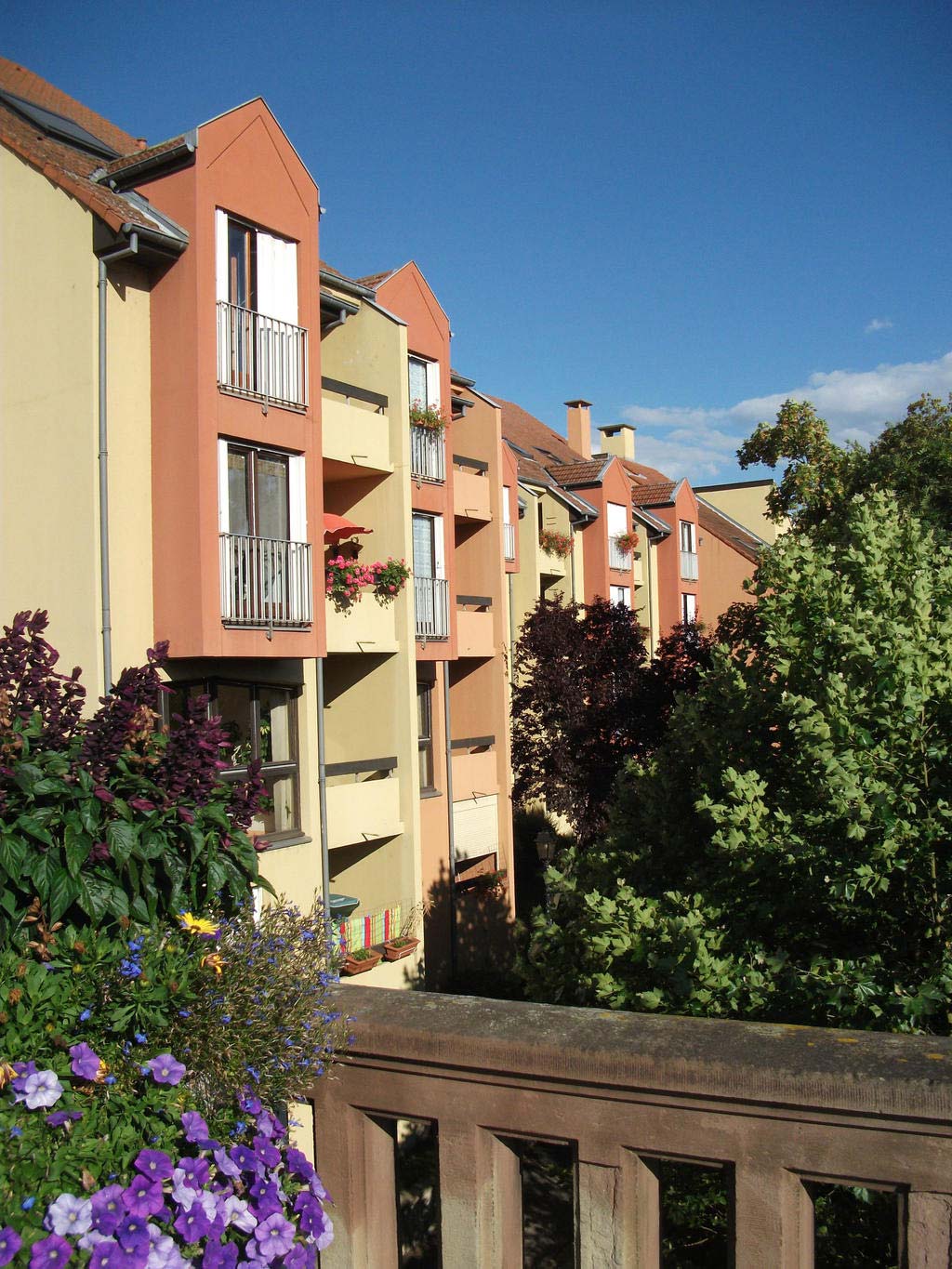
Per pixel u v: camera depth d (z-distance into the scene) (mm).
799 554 10570
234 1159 3414
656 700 25297
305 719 15430
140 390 12992
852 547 10492
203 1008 3750
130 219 12180
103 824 4395
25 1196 2945
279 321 14125
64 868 4137
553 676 25453
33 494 12969
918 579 9547
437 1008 3842
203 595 12789
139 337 13000
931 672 8547
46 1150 3123
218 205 13258
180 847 4527
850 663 9266
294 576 14359
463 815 22906
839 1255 8016
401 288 20062
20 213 13141
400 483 18781
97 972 3762
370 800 18234
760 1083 3119
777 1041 3338
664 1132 3291
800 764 9070
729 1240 3230
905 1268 3012
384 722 19188
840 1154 3076
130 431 12812
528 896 27688
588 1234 3398
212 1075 3703
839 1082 3033
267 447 14031
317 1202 3533
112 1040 3664
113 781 4547
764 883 9164
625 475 35844
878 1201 7145
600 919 9547
